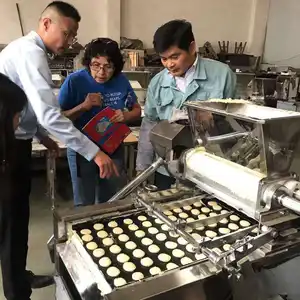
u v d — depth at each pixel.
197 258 0.96
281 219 0.92
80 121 1.87
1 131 1.15
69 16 1.49
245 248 0.85
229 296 0.84
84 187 2.00
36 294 1.83
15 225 1.54
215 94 1.54
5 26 3.89
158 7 4.62
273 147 0.90
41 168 3.61
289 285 0.93
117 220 1.18
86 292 0.88
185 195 1.29
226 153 1.07
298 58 4.77
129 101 2.04
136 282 0.83
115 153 1.95
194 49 1.43
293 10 4.75
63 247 1.10
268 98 3.54
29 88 1.39
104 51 1.79
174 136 1.18
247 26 5.23
